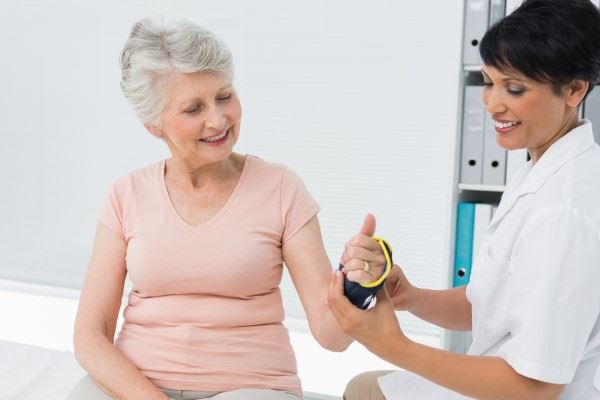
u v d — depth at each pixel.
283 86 3.02
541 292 1.00
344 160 2.97
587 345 1.08
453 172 2.12
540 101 1.09
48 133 3.40
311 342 2.90
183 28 1.40
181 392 1.42
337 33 2.93
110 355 1.43
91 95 3.30
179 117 1.41
